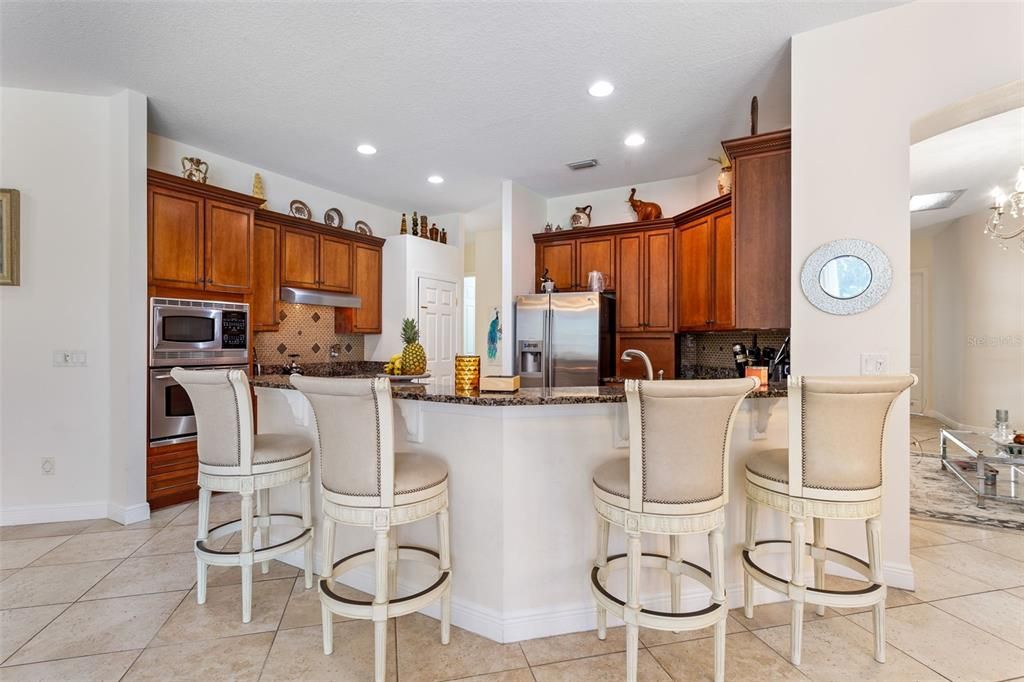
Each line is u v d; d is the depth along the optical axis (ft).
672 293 14.69
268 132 12.00
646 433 5.34
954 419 20.84
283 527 8.91
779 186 8.84
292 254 14.99
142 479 10.55
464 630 6.72
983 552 8.93
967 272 19.94
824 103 7.97
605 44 8.38
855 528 7.95
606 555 6.40
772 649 6.23
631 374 15.34
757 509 7.07
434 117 11.14
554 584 6.70
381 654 5.54
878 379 5.70
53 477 10.43
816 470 5.93
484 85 9.73
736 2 7.34
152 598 7.39
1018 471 13.61
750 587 6.99
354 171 14.82
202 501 7.28
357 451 5.73
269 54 8.73
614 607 5.60
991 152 13.23
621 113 10.93
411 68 9.14
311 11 7.54
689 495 5.38
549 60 8.86
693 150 13.05
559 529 6.73
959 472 13.61
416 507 5.92
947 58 7.27
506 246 15.56
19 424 10.22
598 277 15.12
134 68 9.30
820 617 6.98
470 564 6.79
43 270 10.32
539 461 6.67
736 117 11.13
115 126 10.39
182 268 11.43
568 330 14.60
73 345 10.51
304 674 5.75
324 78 9.53
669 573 6.88
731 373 14.29
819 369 8.00
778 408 7.70
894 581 7.68
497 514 6.56
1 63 9.17
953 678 5.64
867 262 7.69
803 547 6.00
